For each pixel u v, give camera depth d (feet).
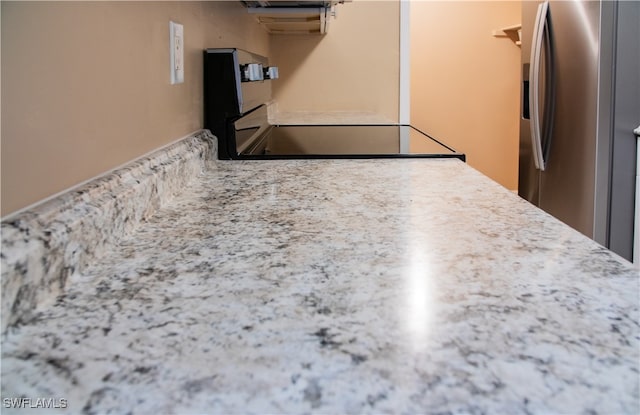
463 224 2.26
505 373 1.10
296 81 8.66
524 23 8.34
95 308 1.46
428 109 13.44
